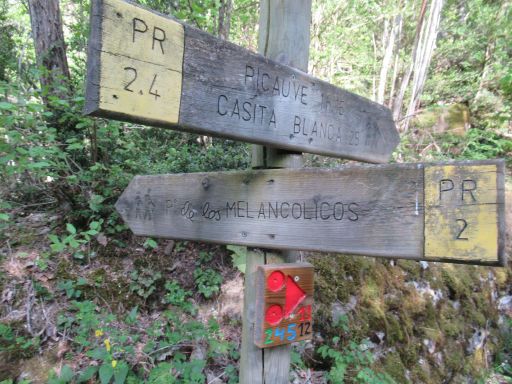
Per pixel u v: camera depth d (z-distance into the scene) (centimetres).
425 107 758
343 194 111
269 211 128
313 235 117
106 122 324
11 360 215
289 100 126
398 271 337
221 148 382
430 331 321
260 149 144
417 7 750
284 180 124
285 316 133
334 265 303
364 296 299
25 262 271
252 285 141
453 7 791
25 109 263
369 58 714
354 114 155
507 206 538
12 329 229
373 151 169
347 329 268
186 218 151
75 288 266
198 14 345
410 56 693
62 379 197
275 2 142
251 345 141
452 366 317
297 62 142
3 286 250
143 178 167
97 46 80
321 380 238
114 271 286
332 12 607
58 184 312
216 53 104
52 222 320
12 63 400
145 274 286
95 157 329
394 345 290
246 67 112
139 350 230
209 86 102
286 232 123
